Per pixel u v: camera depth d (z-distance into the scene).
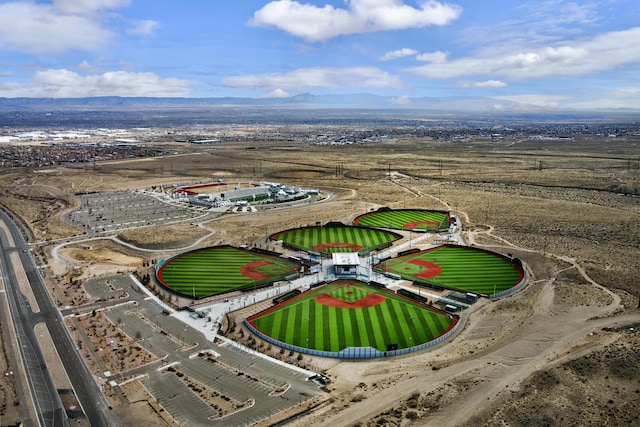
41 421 70.75
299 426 67.88
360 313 108.62
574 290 116.50
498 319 103.12
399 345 93.62
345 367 85.75
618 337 89.38
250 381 81.19
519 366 81.38
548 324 98.38
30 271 139.00
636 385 73.81
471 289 122.38
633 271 128.25
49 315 108.75
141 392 78.31
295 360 88.50
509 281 127.50
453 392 74.38
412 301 114.88
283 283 127.94
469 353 88.50
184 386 79.88
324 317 106.62
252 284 127.00
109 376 83.12
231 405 74.12
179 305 114.12
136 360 88.56
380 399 74.12
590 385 74.31
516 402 70.69
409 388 76.94
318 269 138.12
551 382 75.44
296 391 77.81
